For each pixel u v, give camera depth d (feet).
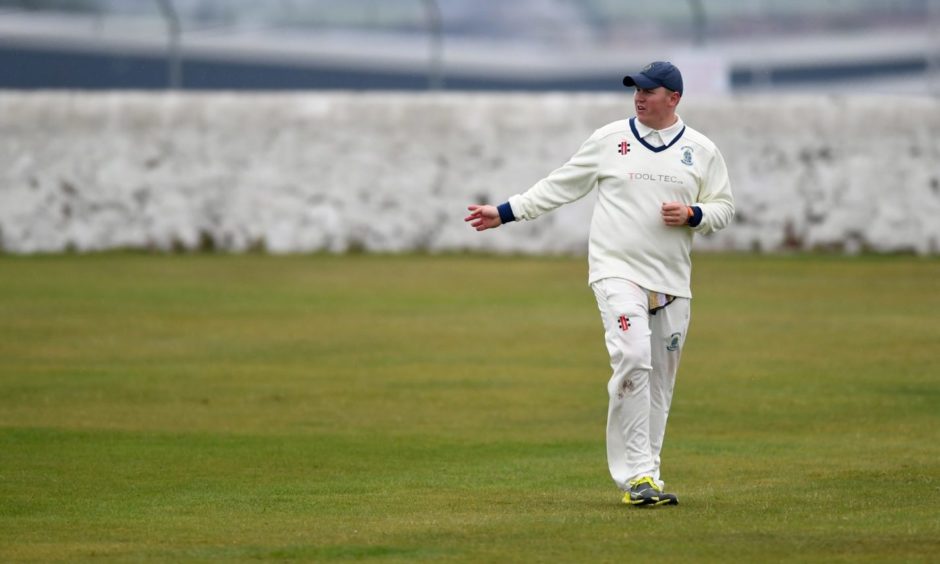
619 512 81.82
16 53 291.79
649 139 85.15
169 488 90.63
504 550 71.56
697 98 243.40
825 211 239.71
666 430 114.21
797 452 104.01
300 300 195.00
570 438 110.73
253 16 293.23
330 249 248.93
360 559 70.03
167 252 250.57
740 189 241.55
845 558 69.21
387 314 182.60
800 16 347.77
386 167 247.91
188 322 175.42
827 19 348.38
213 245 250.78
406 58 312.09
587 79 335.47
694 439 110.11
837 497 86.12
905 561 68.59
